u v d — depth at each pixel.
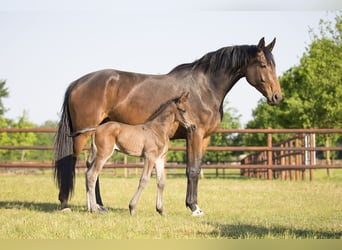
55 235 6.90
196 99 9.33
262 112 37.16
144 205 10.87
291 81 30.55
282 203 11.11
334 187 14.63
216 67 9.50
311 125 26.77
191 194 9.17
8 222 7.85
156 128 8.84
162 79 9.59
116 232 7.10
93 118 9.43
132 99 9.41
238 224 7.93
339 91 24.39
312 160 17.88
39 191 14.02
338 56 25.39
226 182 16.72
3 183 16.25
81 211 9.40
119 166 16.42
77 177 21.28
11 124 43.88
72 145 9.55
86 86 9.55
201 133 9.27
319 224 7.97
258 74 9.34
